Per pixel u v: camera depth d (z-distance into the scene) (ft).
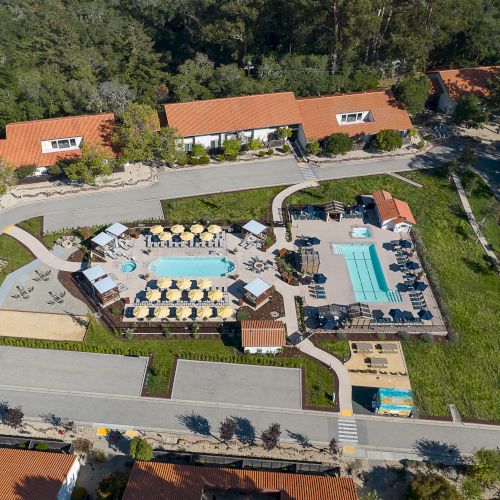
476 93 286.05
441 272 197.36
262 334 163.32
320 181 241.35
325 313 174.70
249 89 275.59
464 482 129.90
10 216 214.69
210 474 126.11
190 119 248.73
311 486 123.75
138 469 126.11
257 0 279.90
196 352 164.04
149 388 153.99
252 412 149.48
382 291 188.85
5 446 138.41
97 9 344.90
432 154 263.90
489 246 212.64
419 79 273.13
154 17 343.26
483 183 245.24
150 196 228.43
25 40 304.09
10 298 179.11
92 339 166.71
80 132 235.20
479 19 311.27
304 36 302.04
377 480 134.82
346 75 292.81
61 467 125.70
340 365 163.02
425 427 148.05
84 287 184.44
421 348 169.17
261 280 182.19
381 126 262.26
